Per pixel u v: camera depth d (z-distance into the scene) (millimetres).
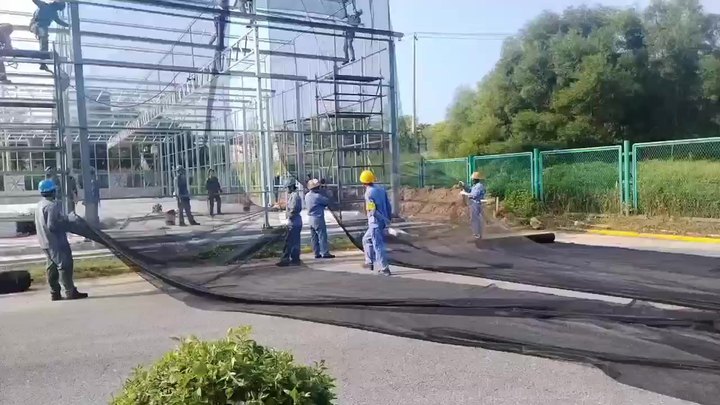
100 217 10734
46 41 11859
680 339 5305
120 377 5117
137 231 9914
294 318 6840
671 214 15406
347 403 4332
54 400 4602
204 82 15586
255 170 18344
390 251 11312
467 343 5594
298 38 15133
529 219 17281
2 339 6469
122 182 21578
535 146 27703
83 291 9375
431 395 4453
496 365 5055
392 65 14562
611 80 26125
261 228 11531
